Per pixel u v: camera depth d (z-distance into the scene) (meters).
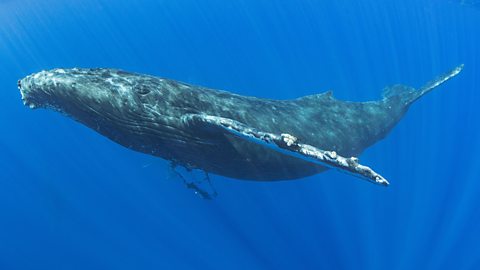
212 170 10.39
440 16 35.78
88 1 42.50
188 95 9.09
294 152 6.84
